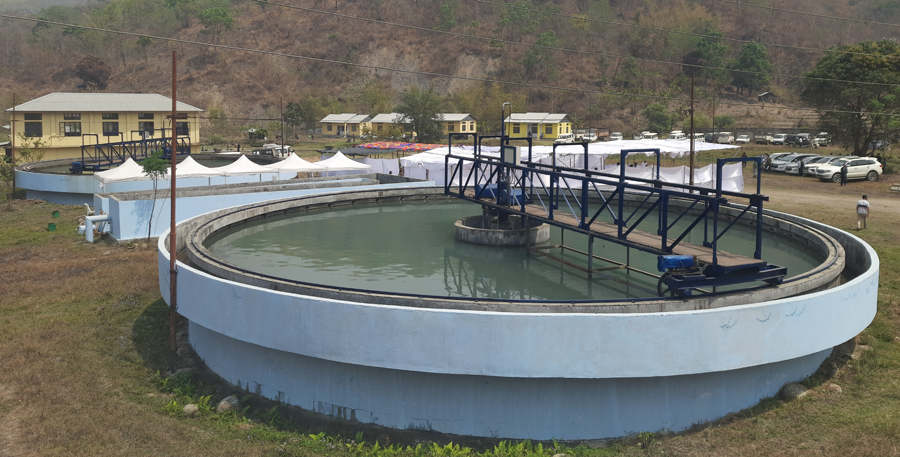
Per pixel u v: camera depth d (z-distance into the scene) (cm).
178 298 1508
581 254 1834
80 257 2673
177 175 3772
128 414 1288
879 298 1944
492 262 1736
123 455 1120
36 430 1206
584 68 14762
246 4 18688
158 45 16338
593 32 16388
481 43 15562
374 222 2323
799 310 1213
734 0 17362
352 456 1137
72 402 1338
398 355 1166
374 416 1257
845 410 1245
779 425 1199
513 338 1121
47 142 6719
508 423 1199
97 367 1531
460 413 1212
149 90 14538
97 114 6969
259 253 1833
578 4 18000
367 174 3891
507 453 1126
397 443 1197
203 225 1984
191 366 1548
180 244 1916
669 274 1276
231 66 15375
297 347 1245
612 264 1703
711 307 1230
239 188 3225
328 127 11538
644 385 1187
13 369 1500
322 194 2597
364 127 11125
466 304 1185
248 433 1224
